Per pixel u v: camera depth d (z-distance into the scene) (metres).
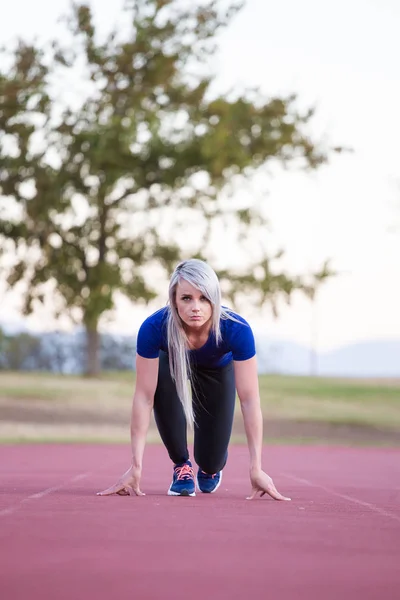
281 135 29.20
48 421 22.64
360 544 3.54
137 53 28.25
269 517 4.39
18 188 27.98
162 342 5.39
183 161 29.95
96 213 31.36
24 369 38.31
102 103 28.33
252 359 5.41
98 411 24.56
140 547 3.32
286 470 9.55
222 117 28.75
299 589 2.61
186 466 5.75
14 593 2.48
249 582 2.70
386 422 23.36
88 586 2.59
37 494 5.66
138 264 32.06
